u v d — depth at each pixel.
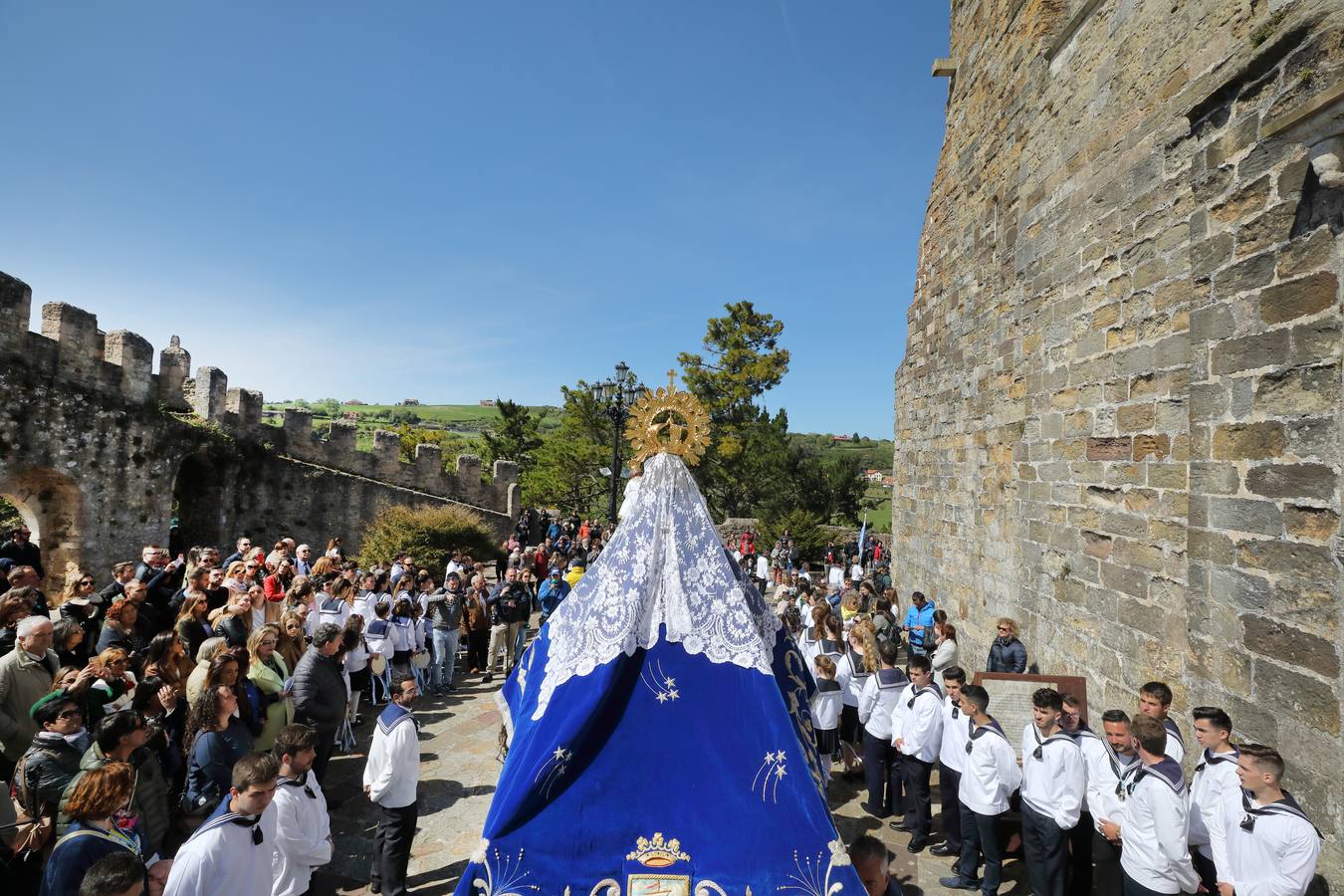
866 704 7.39
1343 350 3.95
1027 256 8.48
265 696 6.56
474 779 7.88
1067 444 7.48
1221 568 4.78
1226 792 4.18
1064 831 5.31
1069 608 7.37
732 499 41.91
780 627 4.39
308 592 8.55
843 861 3.25
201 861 3.61
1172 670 5.80
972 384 10.84
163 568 9.59
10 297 17.81
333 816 6.95
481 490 29.89
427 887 5.77
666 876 3.23
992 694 6.61
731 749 3.49
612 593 3.87
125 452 20.44
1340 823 3.84
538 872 3.25
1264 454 4.45
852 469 40.22
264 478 24.77
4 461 17.67
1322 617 4.01
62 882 3.45
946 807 6.43
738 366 42.12
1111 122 6.87
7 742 5.36
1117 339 6.68
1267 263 4.49
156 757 5.14
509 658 12.32
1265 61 4.52
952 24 12.39
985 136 10.56
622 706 3.59
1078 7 7.42
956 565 11.45
